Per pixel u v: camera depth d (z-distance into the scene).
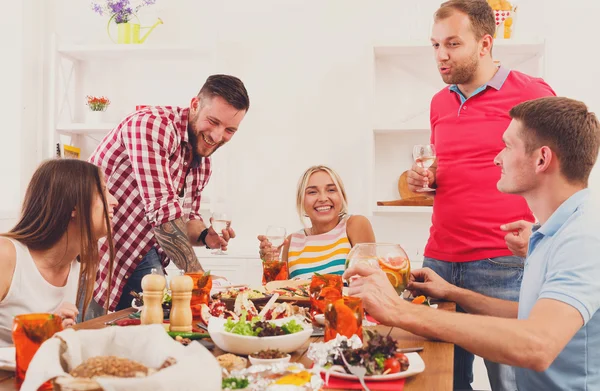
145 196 2.48
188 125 2.65
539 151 1.59
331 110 3.92
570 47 3.69
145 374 0.89
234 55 3.99
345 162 3.91
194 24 4.02
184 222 2.44
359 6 3.89
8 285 1.71
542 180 1.61
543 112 1.59
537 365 1.28
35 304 1.74
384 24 3.87
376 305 1.40
